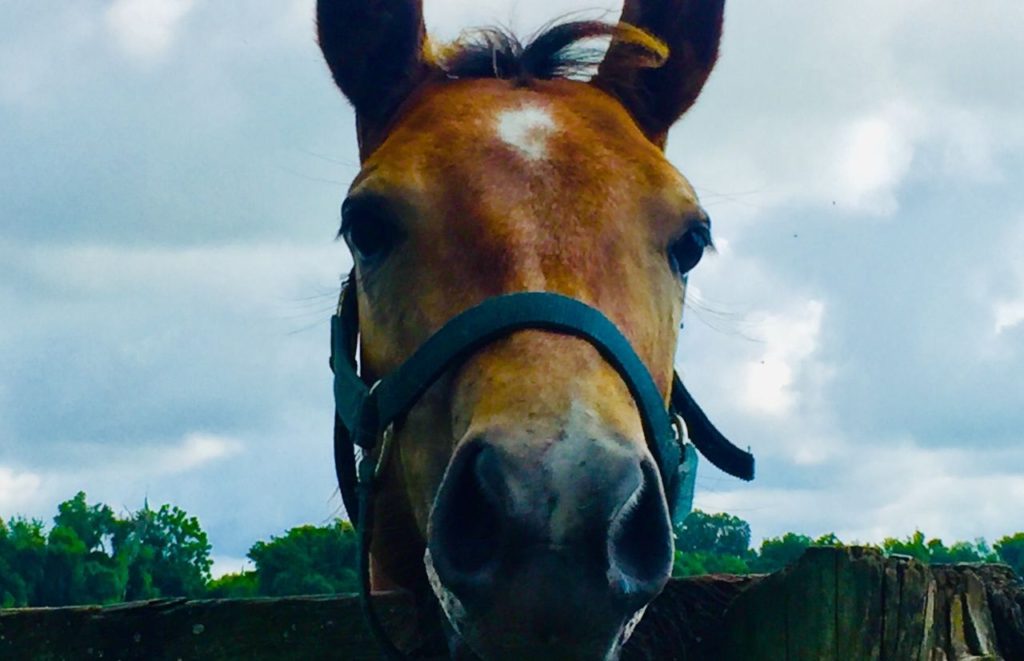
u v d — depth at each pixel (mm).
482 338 2586
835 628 2615
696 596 2924
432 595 2988
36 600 25500
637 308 2725
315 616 3039
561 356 2480
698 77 3537
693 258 3043
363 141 3434
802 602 2680
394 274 2844
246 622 3055
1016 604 2574
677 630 2902
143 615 3090
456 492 2373
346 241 3129
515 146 2873
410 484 2822
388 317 2869
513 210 2736
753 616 2809
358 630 3021
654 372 2799
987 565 2652
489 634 2279
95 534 26891
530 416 2344
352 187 3025
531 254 2666
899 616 2549
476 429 2395
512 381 2441
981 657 2449
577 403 2363
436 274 2756
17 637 3084
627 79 3455
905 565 2578
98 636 3082
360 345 3160
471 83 3238
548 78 3373
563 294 2596
